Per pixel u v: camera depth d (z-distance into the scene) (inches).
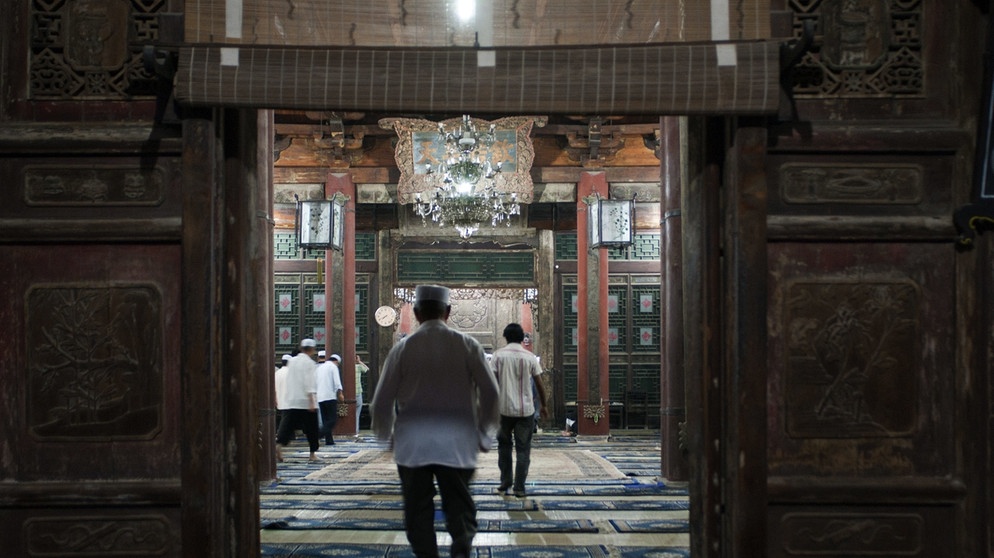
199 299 182.9
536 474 454.6
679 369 415.2
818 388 187.0
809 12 190.5
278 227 791.1
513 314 883.4
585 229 743.1
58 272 187.2
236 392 189.0
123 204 187.6
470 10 185.3
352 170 757.9
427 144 688.4
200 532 181.3
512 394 361.4
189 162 183.5
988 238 184.1
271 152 437.1
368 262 831.7
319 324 796.0
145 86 188.7
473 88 178.9
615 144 735.1
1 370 186.4
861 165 189.3
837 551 186.4
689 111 178.7
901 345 187.6
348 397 728.3
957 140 187.5
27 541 185.5
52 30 190.4
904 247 188.9
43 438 185.8
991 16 177.8
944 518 186.9
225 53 179.3
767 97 177.9
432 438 196.1
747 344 183.2
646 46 179.5
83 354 186.7
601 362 728.3
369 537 277.7
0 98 188.9
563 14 185.0
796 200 188.2
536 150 756.0
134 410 186.4
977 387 184.9
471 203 695.7
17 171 188.1
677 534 284.5
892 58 190.2
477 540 275.6
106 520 185.8
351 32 184.7
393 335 830.5
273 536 279.6
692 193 195.3
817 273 187.9
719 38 184.7
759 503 182.1
